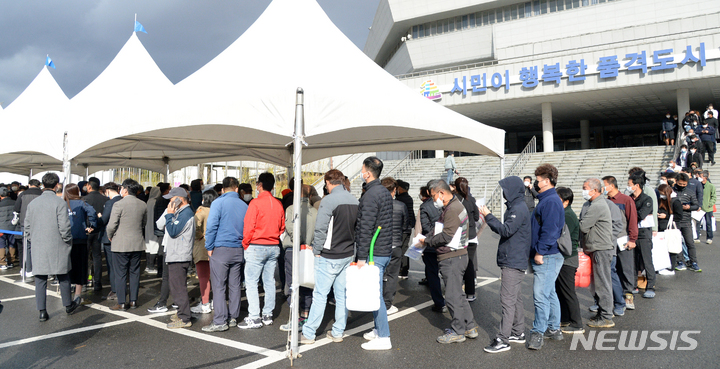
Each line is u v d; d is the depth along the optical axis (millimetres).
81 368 3826
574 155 22156
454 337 4445
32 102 9953
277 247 5098
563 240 4297
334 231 4371
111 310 5789
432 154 36500
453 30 37281
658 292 6418
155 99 5051
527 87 26719
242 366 3857
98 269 7035
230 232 4906
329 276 4387
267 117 4090
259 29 5664
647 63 23609
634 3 30016
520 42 33656
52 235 5203
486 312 5582
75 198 6094
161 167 11977
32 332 4848
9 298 6492
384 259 4367
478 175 22031
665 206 7258
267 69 4727
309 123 4125
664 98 26625
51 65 10773
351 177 24219
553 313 4457
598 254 4867
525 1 34156
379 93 4984
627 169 19109
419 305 6020
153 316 5500
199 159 12070
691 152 15891
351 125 4332
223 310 4863
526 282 7312
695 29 24203
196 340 4570
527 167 22094
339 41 5703
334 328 4531
